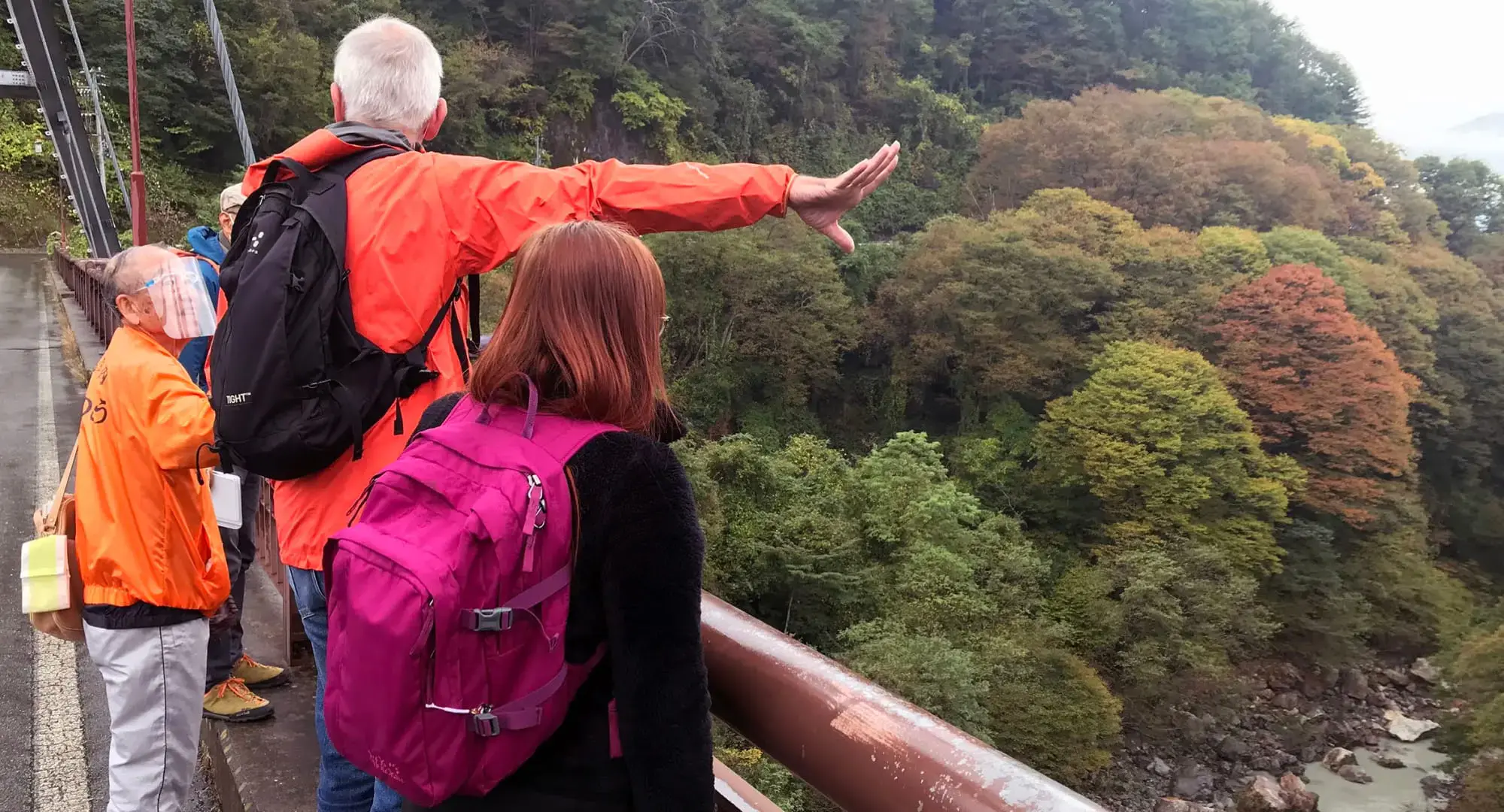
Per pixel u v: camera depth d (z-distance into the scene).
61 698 3.12
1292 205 46.78
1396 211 55.25
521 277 0.97
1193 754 19.88
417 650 0.83
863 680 0.96
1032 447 31.50
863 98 64.94
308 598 1.44
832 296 35.62
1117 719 17.84
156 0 32.16
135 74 6.12
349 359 1.24
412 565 0.84
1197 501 26.00
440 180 1.27
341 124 1.40
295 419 1.22
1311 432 29.92
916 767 0.80
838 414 37.28
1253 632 22.72
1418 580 27.88
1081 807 0.68
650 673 0.87
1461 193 61.88
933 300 34.50
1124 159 46.81
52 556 1.91
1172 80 77.38
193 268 1.92
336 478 1.31
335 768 1.61
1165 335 33.66
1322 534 27.41
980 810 0.73
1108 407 27.97
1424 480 37.34
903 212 55.88
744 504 22.36
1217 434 27.47
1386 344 36.88
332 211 1.24
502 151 47.88
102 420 1.87
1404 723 21.91
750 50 62.22
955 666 15.33
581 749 0.95
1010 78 74.75
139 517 1.87
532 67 51.34
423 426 1.13
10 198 25.12
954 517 22.34
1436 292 43.59
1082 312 35.78
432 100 1.47
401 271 1.24
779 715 0.99
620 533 0.87
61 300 13.49
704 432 32.94
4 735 2.87
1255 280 33.34
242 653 2.84
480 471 0.90
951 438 34.75
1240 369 31.53
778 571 20.42
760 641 1.08
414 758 0.85
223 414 1.24
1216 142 48.66
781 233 37.06
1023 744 16.66
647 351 0.98
